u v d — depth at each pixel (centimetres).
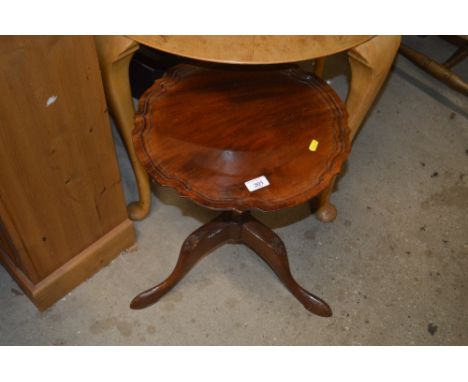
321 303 151
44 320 149
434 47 237
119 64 125
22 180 116
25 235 127
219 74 132
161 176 112
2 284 154
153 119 121
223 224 146
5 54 94
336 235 172
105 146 130
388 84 221
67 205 133
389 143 200
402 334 152
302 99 128
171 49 104
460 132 207
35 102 106
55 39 100
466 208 183
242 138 119
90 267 155
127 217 158
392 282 163
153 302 152
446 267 167
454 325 155
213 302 155
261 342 148
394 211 180
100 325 149
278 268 148
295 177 113
